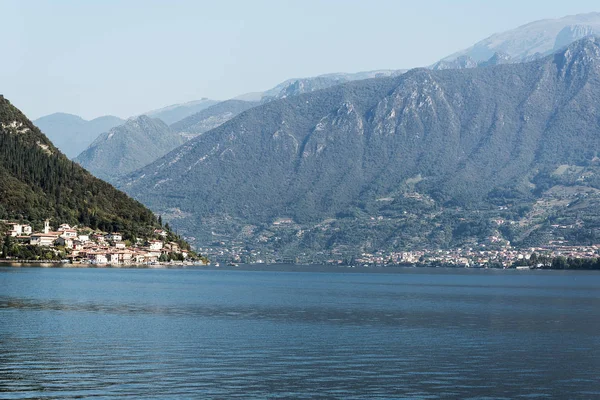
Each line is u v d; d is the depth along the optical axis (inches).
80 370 3796.8
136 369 3848.4
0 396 3282.5
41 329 5221.5
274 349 4571.9
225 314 6663.4
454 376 3850.9
